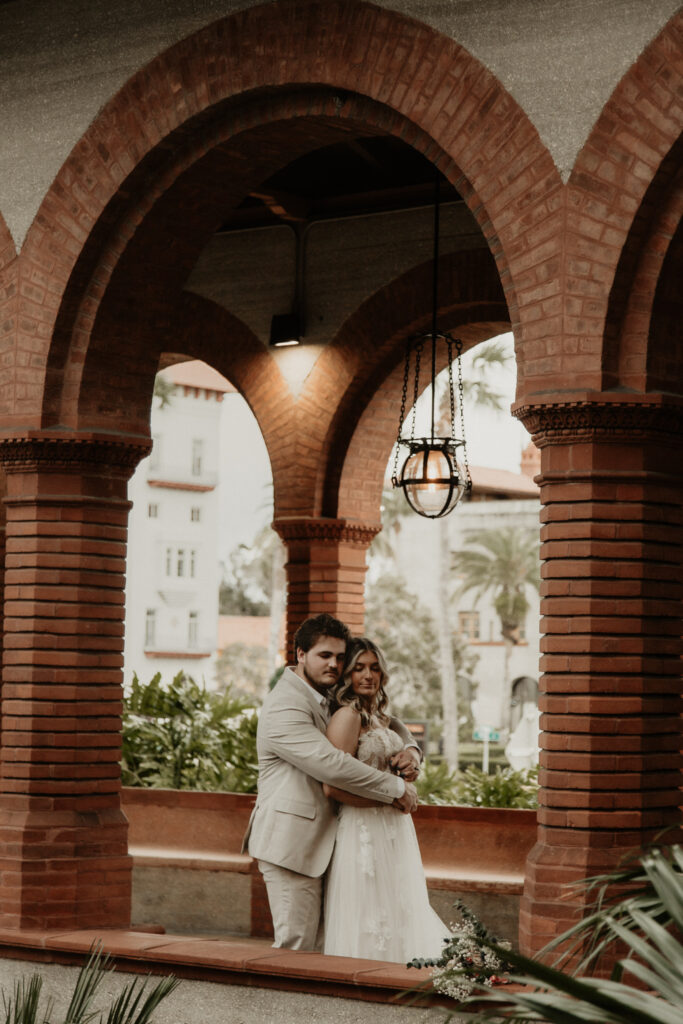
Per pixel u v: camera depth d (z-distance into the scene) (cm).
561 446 662
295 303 1255
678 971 333
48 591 834
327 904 646
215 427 6206
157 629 6034
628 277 649
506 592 6194
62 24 834
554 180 657
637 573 654
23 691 833
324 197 1234
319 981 617
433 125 696
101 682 842
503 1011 358
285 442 1266
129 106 800
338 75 724
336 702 652
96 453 833
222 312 1302
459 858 1026
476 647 6500
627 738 647
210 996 658
